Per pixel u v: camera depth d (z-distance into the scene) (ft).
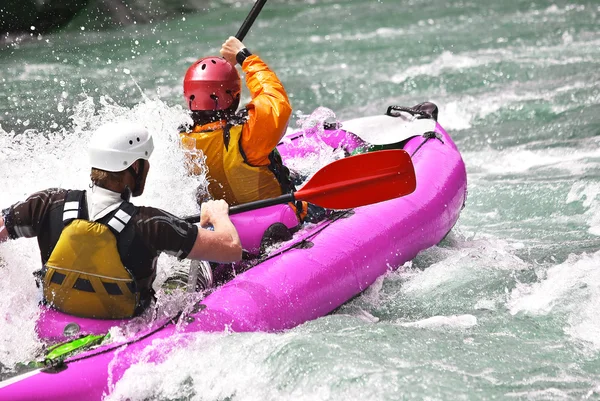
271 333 37.63
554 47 121.60
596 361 36.19
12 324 35.42
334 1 189.16
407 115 60.59
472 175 70.54
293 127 87.56
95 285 34.19
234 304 37.88
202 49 135.44
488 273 48.55
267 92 42.63
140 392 33.12
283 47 138.00
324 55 129.08
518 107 88.84
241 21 166.50
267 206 40.42
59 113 88.89
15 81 105.40
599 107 86.48
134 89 103.30
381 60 122.11
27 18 138.00
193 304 37.50
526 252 52.80
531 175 68.59
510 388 33.22
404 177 43.91
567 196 62.49
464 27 146.51
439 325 41.60
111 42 138.72
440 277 48.19
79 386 32.14
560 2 165.78
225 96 42.45
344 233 45.47
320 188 42.32
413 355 35.50
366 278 45.42
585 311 41.42
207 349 34.99
